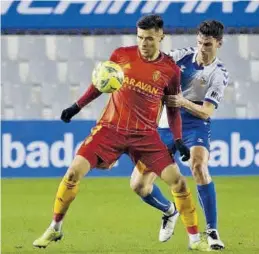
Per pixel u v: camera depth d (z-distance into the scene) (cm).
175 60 2819
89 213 3319
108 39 4316
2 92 4334
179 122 2559
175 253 2562
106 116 2519
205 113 2702
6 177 4244
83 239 2816
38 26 4291
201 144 2708
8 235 2881
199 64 2794
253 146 4259
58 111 4353
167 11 4256
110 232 2939
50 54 4325
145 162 2530
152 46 2461
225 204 3522
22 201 3597
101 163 2516
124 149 2531
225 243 2733
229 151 4253
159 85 2497
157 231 2969
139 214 3303
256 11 4306
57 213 2503
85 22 4291
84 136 4241
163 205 2744
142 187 2705
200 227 3142
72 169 2464
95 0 4278
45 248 2656
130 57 2511
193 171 2680
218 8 4278
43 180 4166
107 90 2459
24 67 4331
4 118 4338
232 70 4356
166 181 2523
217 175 4259
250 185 4000
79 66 4338
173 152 2838
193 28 4259
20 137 4234
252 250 2612
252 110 4384
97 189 3900
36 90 4344
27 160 4244
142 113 2495
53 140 4238
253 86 4372
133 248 2658
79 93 4347
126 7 4278
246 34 4331
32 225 3073
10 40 4309
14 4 4278
